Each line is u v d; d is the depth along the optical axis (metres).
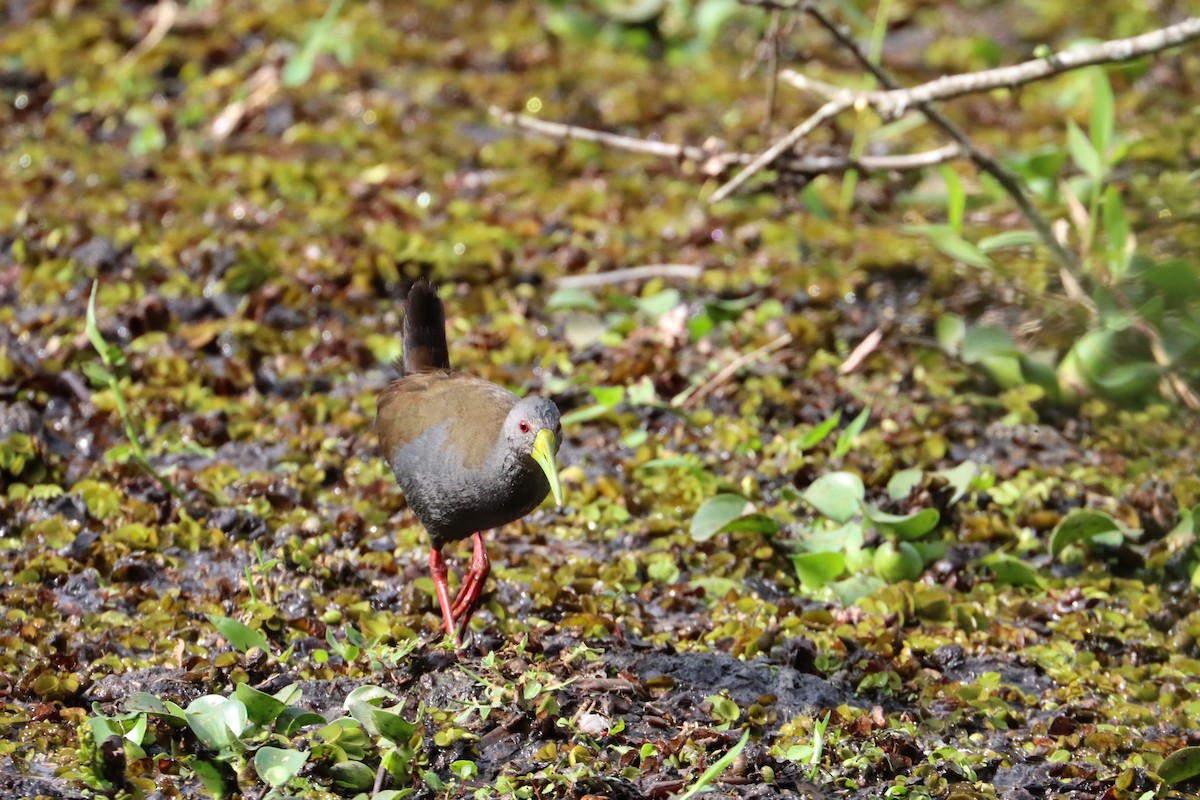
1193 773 8.10
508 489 8.64
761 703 8.53
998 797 7.96
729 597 9.79
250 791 7.51
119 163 15.84
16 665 8.51
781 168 13.09
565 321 13.59
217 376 12.09
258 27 19.11
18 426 10.95
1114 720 8.73
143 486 10.59
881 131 15.95
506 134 17.19
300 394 12.23
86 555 9.74
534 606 9.58
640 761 7.92
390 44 18.97
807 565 9.94
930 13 20.72
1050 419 12.39
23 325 12.61
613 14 19.83
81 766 7.61
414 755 7.78
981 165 12.70
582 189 15.74
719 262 14.56
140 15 19.48
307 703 8.23
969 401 12.52
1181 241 13.90
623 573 9.92
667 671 8.77
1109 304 12.27
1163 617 9.82
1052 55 12.02
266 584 9.45
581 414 11.52
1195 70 19.03
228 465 10.86
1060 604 9.95
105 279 13.53
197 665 8.50
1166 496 11.06
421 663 8.50
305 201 15.30
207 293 13.53
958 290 14.20
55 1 19.61
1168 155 16.25
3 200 14.82
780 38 12.82
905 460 11.58
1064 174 16.12
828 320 13.52
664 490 11.11
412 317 9.84
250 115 17.06
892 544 10.02
